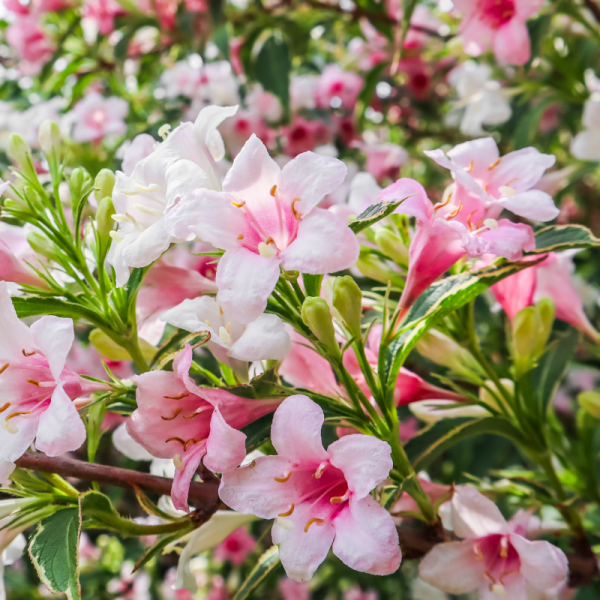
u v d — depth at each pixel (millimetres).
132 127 718
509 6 454
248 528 707
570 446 419
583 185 861
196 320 311
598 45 587
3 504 321
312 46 851
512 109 593
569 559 371
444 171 856
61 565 300
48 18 751
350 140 747
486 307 503
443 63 765
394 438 328
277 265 297
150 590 737
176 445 310
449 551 336
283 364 339
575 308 404
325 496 308
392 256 357
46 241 337
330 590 791
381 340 328
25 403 315
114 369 477
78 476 323
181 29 646
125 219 317
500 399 371
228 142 667
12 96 805
